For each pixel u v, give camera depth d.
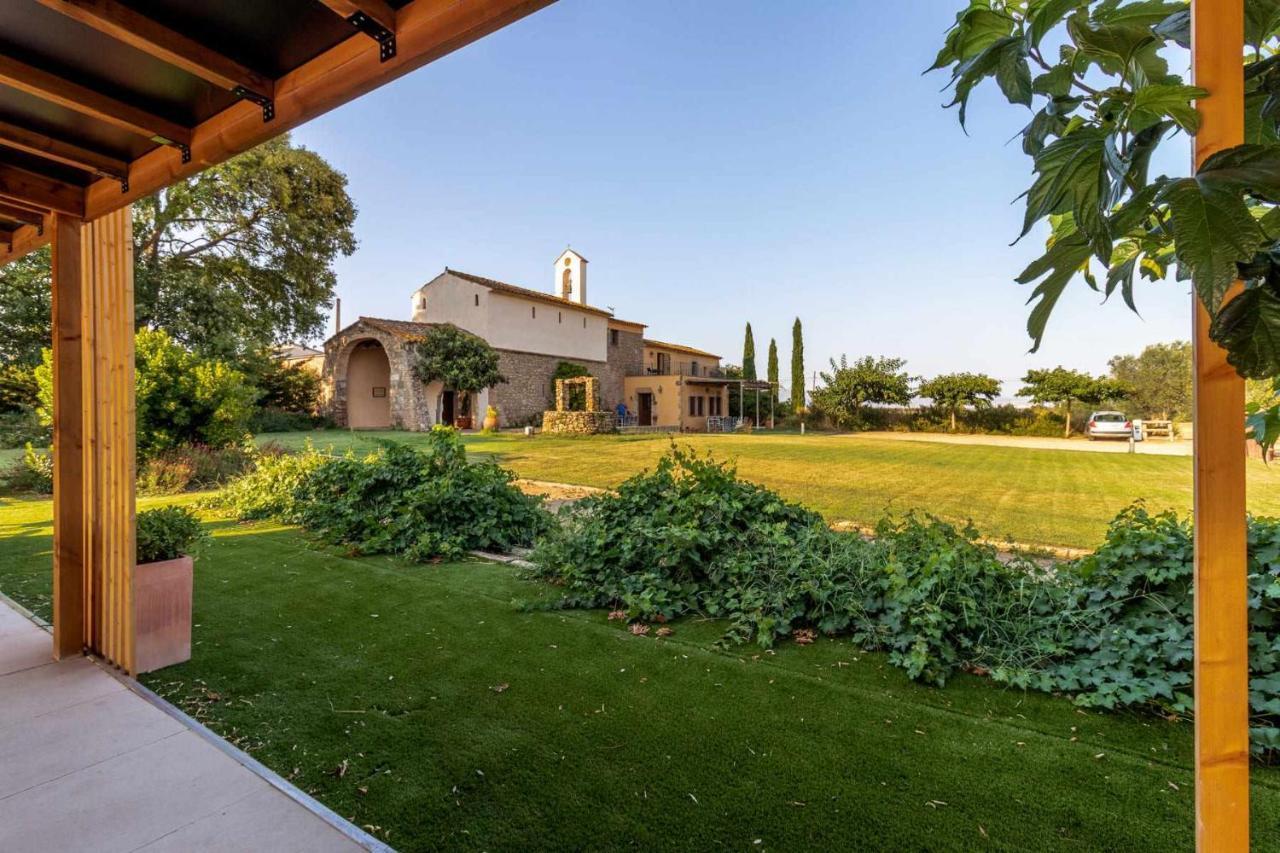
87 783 2.12
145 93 2.15
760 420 36.12
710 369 39.12
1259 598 2.62
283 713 2.65
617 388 30.98
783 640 3.51
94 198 3.00
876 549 3.88
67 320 3.23
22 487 9.06
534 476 10.55
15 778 2.14
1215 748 0.92
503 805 2.04
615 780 2.18
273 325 21.45
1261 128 0.94
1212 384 0.91
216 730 2.51
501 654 3.30
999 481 10.36
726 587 4.01
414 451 6.55
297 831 1.88
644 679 3.00
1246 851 0.92
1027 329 1.03
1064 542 5.70
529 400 25.59
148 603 3.05
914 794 2.09
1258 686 2.45
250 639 3.48
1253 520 3.00
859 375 30.83
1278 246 0.73
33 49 1.90
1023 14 1.09
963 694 2.84
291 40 1.82
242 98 2.04
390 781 2.17
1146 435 24.09
